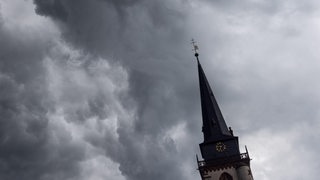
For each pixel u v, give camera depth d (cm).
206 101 7900
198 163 7081
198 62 8488
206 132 7525
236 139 7238
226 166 6988
